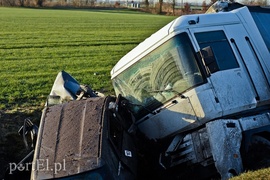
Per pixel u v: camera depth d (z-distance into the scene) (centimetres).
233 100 680
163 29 719
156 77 719
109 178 524
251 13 814
